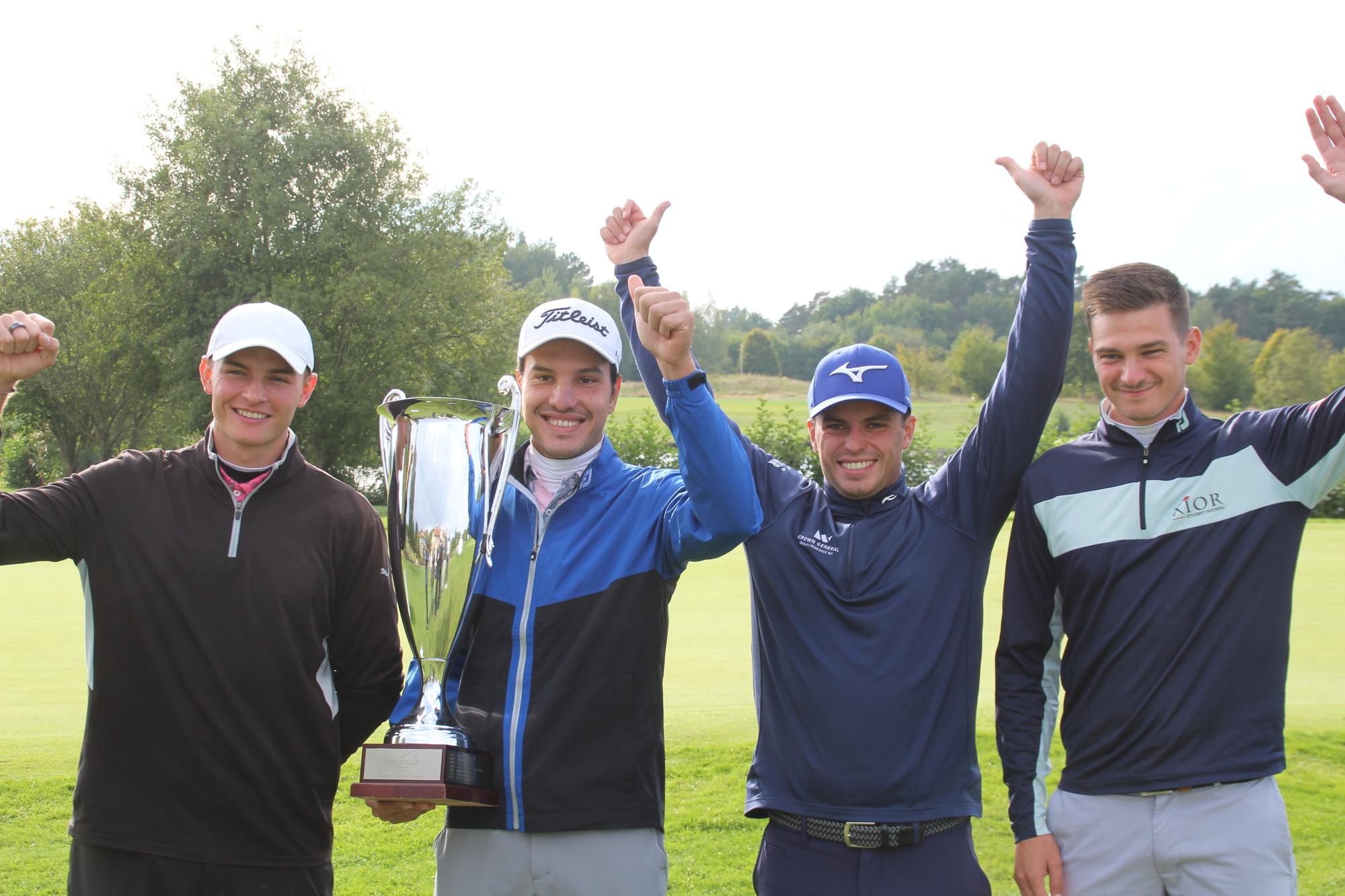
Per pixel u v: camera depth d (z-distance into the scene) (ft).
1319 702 16.87
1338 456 7.10
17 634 25.77
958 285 403.54
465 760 6.84
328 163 100.73
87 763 7.17
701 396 6.93
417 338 101.40
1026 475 7.96
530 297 119.65
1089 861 7.30
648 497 7.86
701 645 23.81
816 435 8.08
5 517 7.13
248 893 7.11
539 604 7.43
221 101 96.48
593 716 7.22
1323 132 7.43
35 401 106.73
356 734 8.07
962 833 7.37
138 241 97.04
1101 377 7.79
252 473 7.79
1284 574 7.23
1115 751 7.22
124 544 7.28
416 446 7.88
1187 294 7.79
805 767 7.37
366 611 7.89
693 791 12.87
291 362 7.59
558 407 7.70
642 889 7.20
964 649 7.63
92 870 7.03
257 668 7.20
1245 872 6.89
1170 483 7.37
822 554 7.69
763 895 7.52
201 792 7.06
